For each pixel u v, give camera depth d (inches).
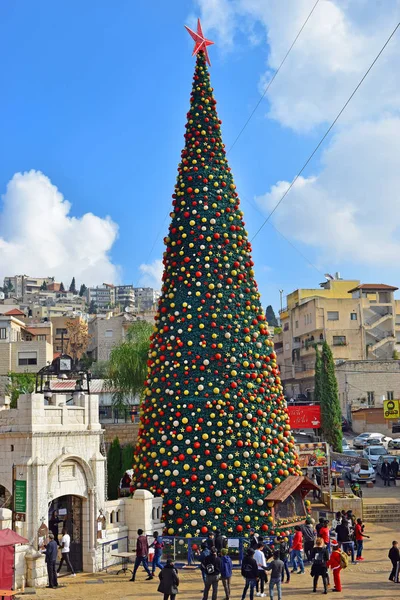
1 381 3100.4
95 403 1106.7
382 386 3233.3
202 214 1328.7
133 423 2293.3
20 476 970.7
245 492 1180.5
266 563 999.6
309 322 3848.4
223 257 1306.6
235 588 963.3
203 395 1227.2
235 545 1113.4
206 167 1363.2
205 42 1445.6
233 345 1259.8
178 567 1080.8
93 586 951.0
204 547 985.5
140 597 885.8
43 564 953.5
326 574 932.6
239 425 1216.8
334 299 3799.2
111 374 2362.2
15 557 928.9
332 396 2423.7
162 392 1259.8
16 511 962.1
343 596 906.1
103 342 4296.3
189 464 1193.4
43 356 3211.1
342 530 1140.5
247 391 1243.8
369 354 3732.8
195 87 1416.1
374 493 1814.7
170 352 1272.1
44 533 968.9
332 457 1806.1
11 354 3201.3
